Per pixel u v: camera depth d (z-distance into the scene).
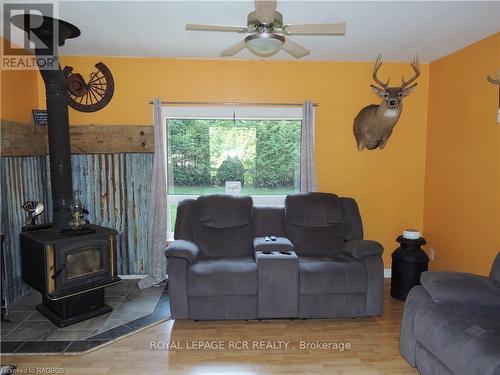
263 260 2.90
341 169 4.05
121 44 3.35
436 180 3.85
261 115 3.96
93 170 3.78
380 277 2.97
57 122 2.96
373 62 3.93
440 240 3.78
